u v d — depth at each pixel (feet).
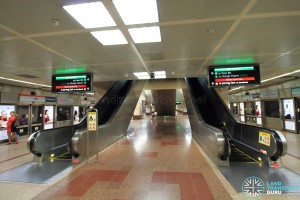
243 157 17.49
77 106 46.73
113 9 7.52
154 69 19.67
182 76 24.53
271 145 14.55
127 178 12.55
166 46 12.20
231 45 12.11
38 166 15.49
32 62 15.49
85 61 15.64
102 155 18.65
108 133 23.49
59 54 13.52
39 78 22.95
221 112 27.53
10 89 27.61
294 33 10.23
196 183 11.61
